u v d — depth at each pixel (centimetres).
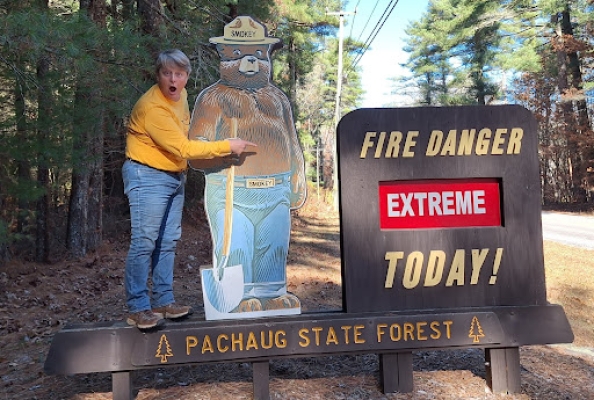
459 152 383
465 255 381
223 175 371
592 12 2484
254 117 377
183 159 348
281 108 382
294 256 1120
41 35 519
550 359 483
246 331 351
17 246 1132
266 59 383
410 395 370
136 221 333
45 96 699
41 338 561
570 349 545
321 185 4909
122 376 346
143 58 720
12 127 734
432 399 365
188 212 1706
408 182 382
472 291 382
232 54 379
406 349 365
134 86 753
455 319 370
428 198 383
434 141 381
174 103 346
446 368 428
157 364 342
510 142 385
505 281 383
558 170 3300
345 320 361
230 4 1475
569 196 3216
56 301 730
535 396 377
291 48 2595
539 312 378
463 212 384
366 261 376
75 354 336
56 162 770
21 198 788
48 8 674
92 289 803
